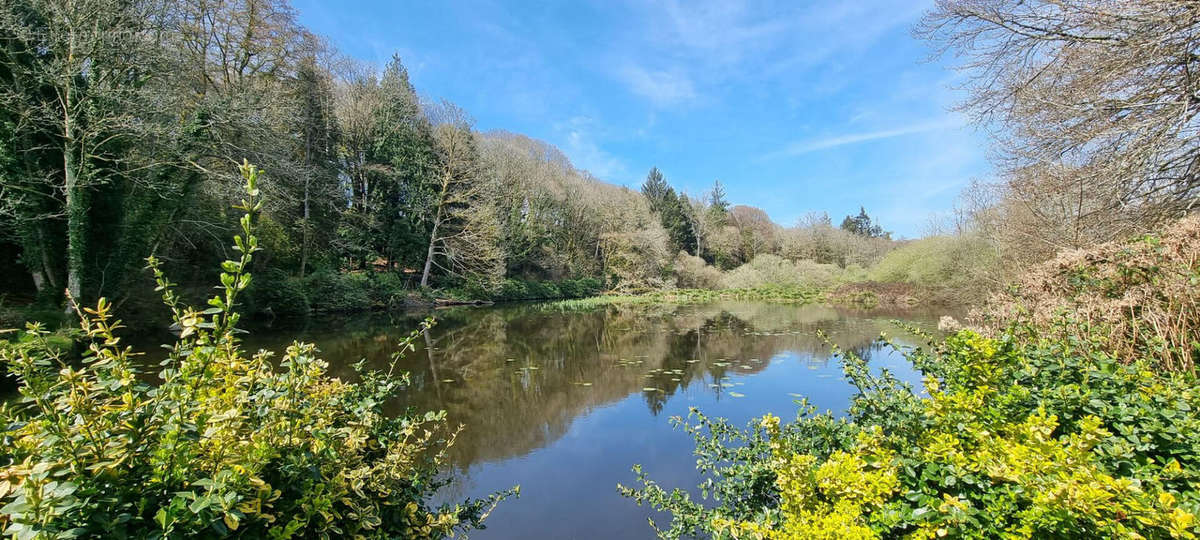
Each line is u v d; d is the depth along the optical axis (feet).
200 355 4.34
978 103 21.48
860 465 5.61
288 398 5.27
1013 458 4.73
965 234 65.21
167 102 33.35
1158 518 3.68
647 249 117.19
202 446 4.33
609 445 17.28
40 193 29.04
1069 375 7.54
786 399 22.13
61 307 29.40
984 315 13.64
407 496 7.41
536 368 30.12
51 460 3.60
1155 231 15.92
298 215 60.90
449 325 51.75
